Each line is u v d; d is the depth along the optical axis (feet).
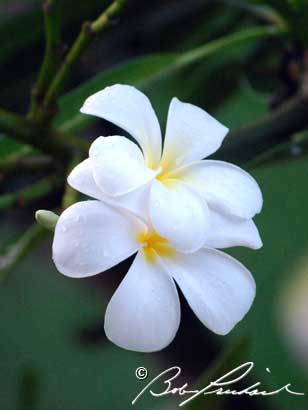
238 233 0.87
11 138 1.15
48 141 1.15
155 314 0.82
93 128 1.55
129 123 0.86
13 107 1.56
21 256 1.23
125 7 1.06
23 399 1.56
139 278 0.82
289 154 1.23
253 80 1.53
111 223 0.81
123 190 0.81
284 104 1.33
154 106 1.48
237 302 0.85
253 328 1.53
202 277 0.85
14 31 1.48
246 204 0.88
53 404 1.56
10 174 1.20
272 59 1.51
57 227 0.79
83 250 0.79
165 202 0.83
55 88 1.11
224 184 0.89
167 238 0.82
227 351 1.03
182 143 0.91
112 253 0.80
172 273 0.84
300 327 1.53
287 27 1.37
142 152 0.88
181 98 1.50
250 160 1.28
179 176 0.90
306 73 1.37
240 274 0.86
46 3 1.06
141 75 1.34
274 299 1.57
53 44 1.09
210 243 0.86
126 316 0.81
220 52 1.51
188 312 1.51
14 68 1.53
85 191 0.81
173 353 1.52
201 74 1.50
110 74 1.31
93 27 1.07
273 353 1.51
